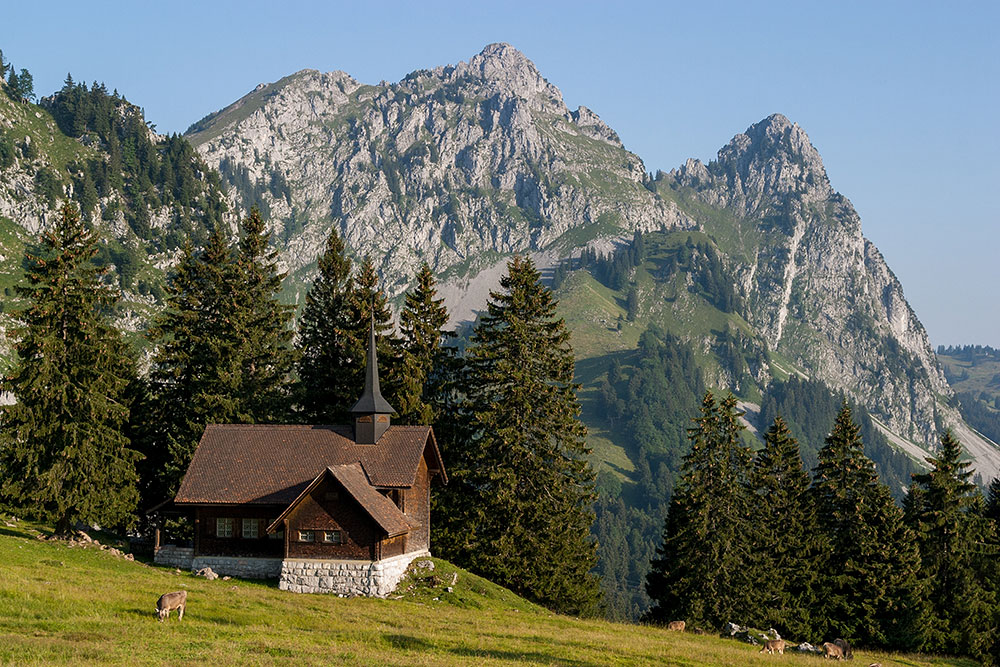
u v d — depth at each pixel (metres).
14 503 61.78
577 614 73.44
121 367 73.69
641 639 50.09
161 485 73.62
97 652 31.67
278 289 82.88
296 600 50.66
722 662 43.19
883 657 62.19
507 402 71.94
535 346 73.62
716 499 74.12
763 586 73.88
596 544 76.69
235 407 72.06
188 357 74.56
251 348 75.31
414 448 62.81
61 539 61.44
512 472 70.19
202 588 50.47
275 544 60.72
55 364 62.00
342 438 64.25
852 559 76.50
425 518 66.38
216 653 32.88
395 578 58.19
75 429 61.78
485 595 60.72
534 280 76.62
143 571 55.91
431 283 81.06
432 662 35.00
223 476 62.09
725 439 75.38
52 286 62.12
